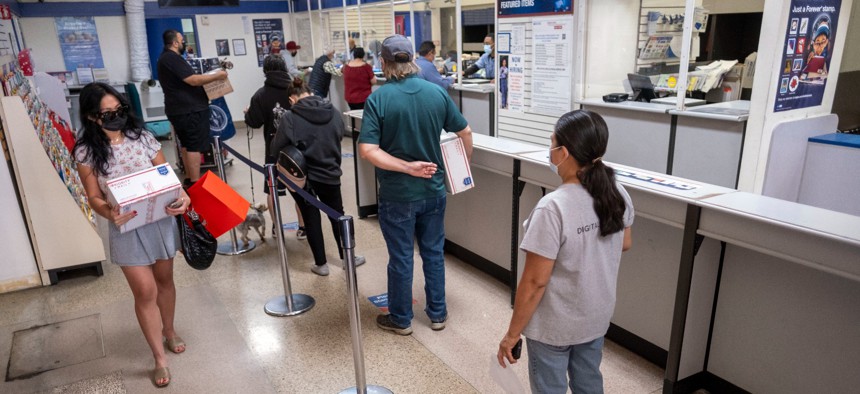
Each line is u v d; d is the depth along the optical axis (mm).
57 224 3283
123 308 3076
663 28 4641
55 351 2660
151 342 2330
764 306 1908
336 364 2471
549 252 1367
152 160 2191
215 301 3109
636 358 2416
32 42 7945
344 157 6809
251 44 9570
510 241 3076
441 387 2271
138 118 2158
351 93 6719
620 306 2465
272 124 3809
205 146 5137
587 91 4461
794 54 3109
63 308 3092
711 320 2094
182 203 2133
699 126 3518
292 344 2648
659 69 4770
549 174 2467
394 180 2387
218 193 2227
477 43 7824
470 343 2594
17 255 3252
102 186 2084
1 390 2365
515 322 1487
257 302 3086
